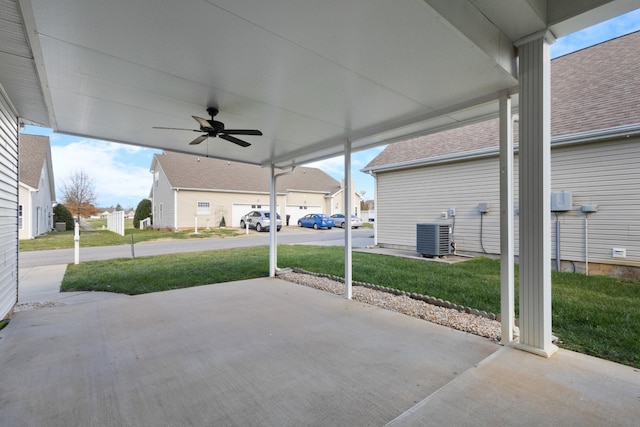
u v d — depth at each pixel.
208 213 20.03
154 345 3.19
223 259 9.04
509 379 2.41
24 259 9.41
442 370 2.65
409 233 10.28
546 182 2.72
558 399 2.15
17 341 3.29
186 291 5.46
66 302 4.91
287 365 2.75
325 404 2.18
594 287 5.14
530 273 2.83
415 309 4.30
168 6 2.08
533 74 2.75
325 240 14.65
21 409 2.13
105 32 2.38
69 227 23.98
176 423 1.99
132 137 5.29
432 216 9.62
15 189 4.59
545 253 2.74
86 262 8.66
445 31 2.33
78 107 3.93
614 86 6.99
